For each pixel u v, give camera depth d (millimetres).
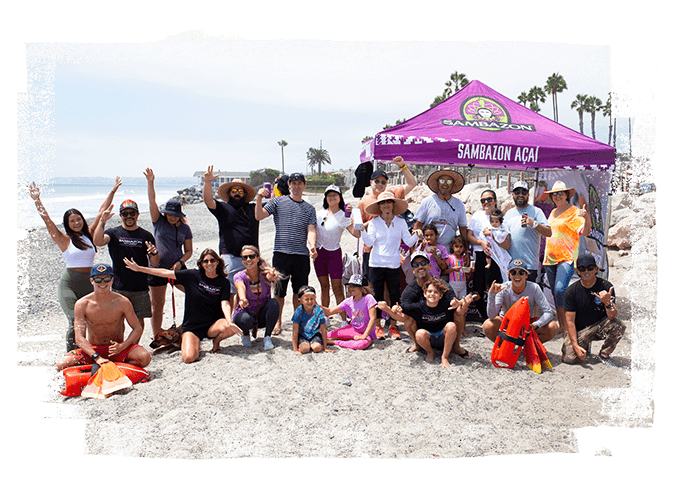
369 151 6484
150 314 5957
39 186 5234
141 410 4234
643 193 10922
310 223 6312
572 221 6137
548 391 4676
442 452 3623
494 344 5395
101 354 5082
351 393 4578
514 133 6480
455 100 7051
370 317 5793
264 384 4703
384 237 6012
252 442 3766
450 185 6398
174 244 6074
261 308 5773
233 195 6254
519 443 3756
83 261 5422
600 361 5375
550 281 6359
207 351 5648
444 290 5230
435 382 4840
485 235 6281
